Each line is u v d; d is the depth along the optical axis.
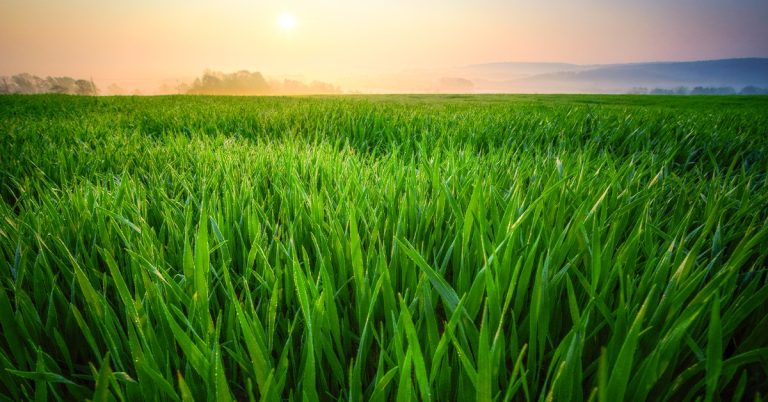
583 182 2.18
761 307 1.23
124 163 3.44
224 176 2.55
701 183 2.18
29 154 3.86
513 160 3.03
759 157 4.30
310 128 6.50
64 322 1.31
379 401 0.89
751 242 1.15
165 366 1.03
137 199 2.04
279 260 1.43
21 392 1.10
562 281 1.31
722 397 1.12
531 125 6.50
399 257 1.50
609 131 5.98
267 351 1.00
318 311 1.02
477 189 1.29
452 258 1.68
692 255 1.10
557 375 0.85
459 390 0.93
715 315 0.73
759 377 1.08
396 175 2.49
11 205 2.78
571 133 6.01
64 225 1.80
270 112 8.93
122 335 1.11
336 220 1.55
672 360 0.97
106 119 8.04
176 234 1.65
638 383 0.86
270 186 2.73
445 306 1.13
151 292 1.14
